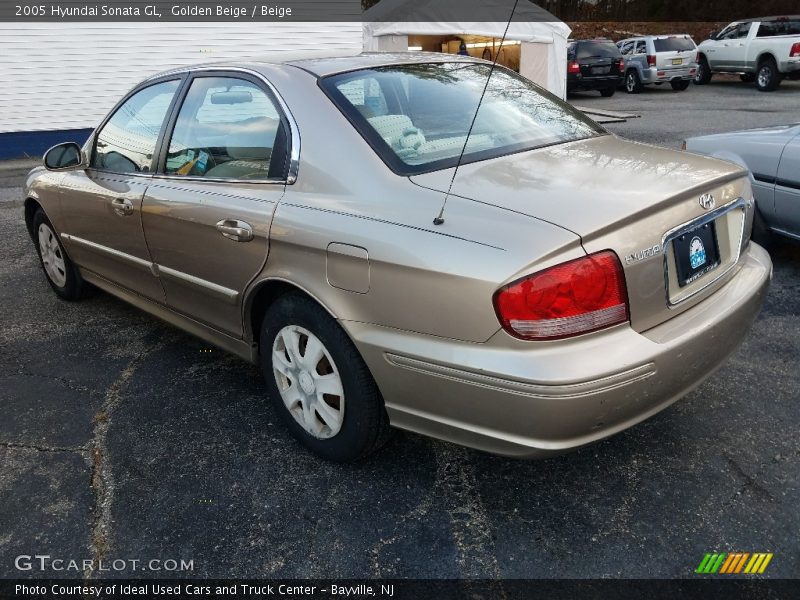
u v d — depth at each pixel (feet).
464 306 6.77
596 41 59.77
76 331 13.75
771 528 7.64
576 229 6.60
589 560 7.32
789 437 9.25
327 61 9.66
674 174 7.91
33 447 9.68
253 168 9.21
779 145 14.60
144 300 12.20
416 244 7.09
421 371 7.23
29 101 38.63
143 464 9.21
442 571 7.25
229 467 9.08
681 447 9.13
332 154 8.28
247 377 11.60
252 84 9.54
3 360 12.48
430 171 7.89
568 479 8.61
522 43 46.26
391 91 9.06
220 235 9.30
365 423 8.18
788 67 57.26
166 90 11.19
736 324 8.10
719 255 8.27
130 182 11.32
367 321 7.63
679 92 63.36
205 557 7.55
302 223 8.14
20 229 22.15
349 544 7.67
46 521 8.18
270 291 9.27
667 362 7.06
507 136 8.82
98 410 10.64
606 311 6.75
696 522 7.78
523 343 6.60
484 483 8.60
